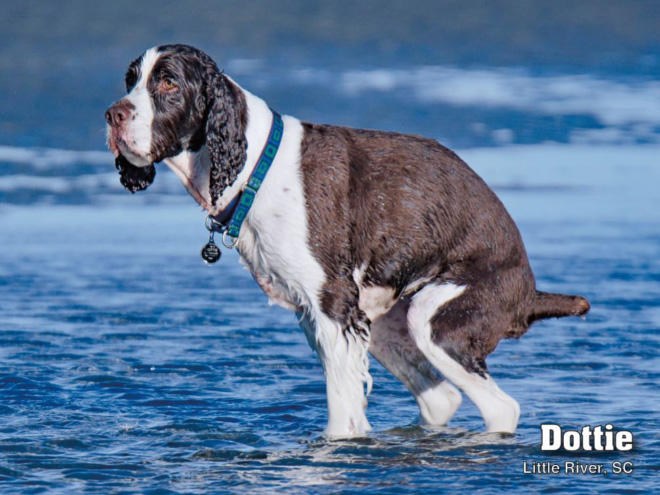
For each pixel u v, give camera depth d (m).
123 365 12.60
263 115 9.17
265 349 13.48
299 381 11.99
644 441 9.69
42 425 10.12
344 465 8.95
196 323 14.88
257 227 9.20
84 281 17.39
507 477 8.66
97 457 9.17
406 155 9.54
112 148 8.95
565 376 12.19
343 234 9.20
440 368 9.57
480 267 9.58
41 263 18.52
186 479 8.57
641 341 13.80
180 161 9.25
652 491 8.35
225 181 8.98
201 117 8.99
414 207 9.41
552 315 10.00
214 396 11.32
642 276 17.52
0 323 14.69
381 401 11.28
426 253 9.47
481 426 10.28
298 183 9.13
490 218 9.64
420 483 8.47
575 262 18.38
